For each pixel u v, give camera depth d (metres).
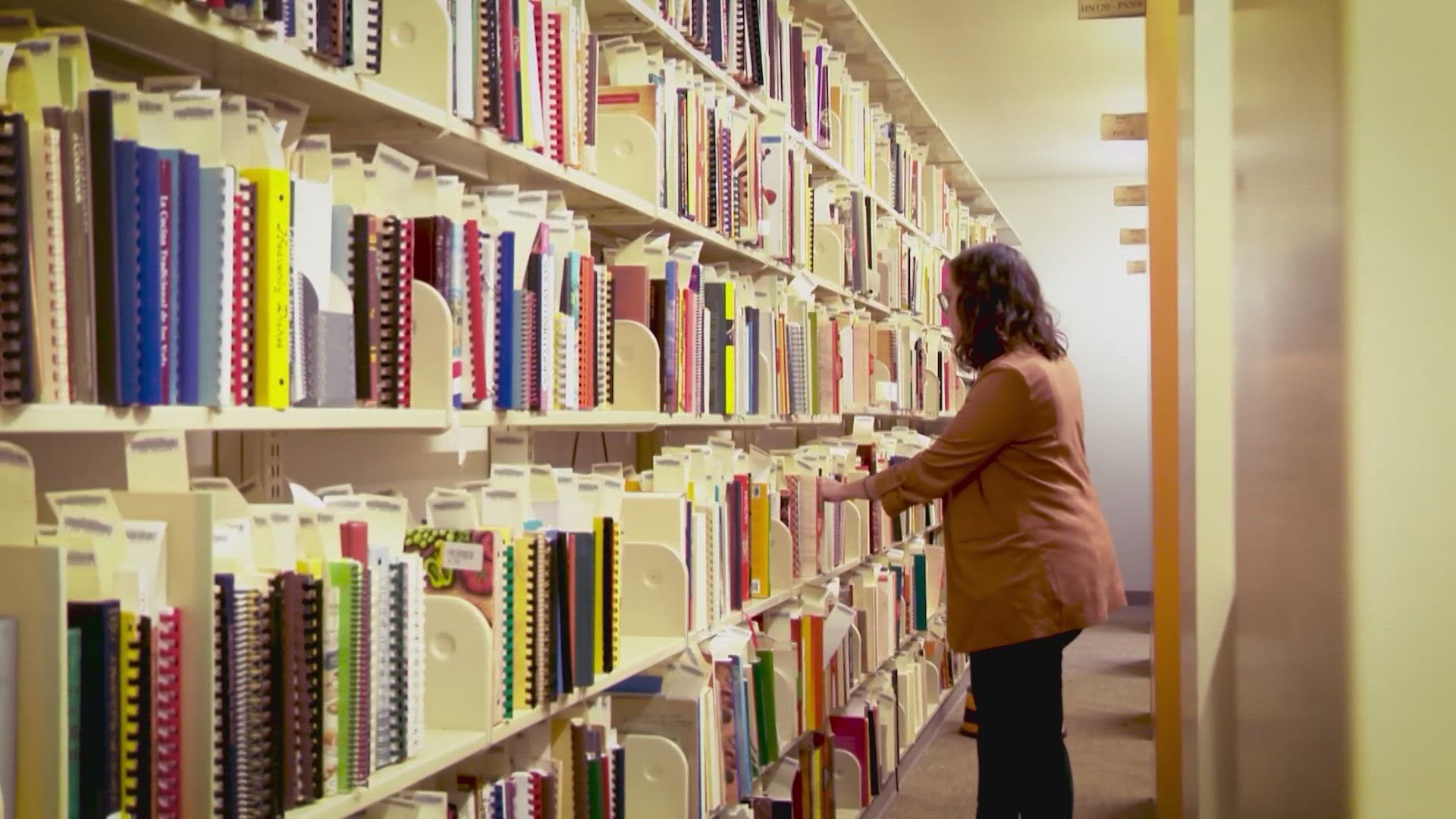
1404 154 0.18
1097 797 4.19
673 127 2.53
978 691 2.84
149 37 1.28
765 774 3.09
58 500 1.07
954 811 4.04
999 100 7.03
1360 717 0.19
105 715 1.00
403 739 1.44
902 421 6.34
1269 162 0.28
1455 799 0.18
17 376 0.96
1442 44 0.18
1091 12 3.78
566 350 2.02
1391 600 0.19
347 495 1.52
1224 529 0.96
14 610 0.96
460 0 1.71
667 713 2.31
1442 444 0.17
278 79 1.45
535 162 1.93
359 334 1.47
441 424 1.58
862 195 4.34
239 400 1.24
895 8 5.40
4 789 0.94
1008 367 2.75
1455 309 0.17
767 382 3.12
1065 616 2.73
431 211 1.66
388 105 1.55
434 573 1.64
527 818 1.79
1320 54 0.21
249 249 1.25
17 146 0.97
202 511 1.08
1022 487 2.76
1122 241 5.79
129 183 1.09
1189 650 1.07
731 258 3.27
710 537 2.59
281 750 1.21
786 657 3.07
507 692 1.67
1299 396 0.24
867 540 4.15
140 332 1.11
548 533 1.80
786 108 3.39
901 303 5.01
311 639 1.25
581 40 2.13
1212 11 0.96
